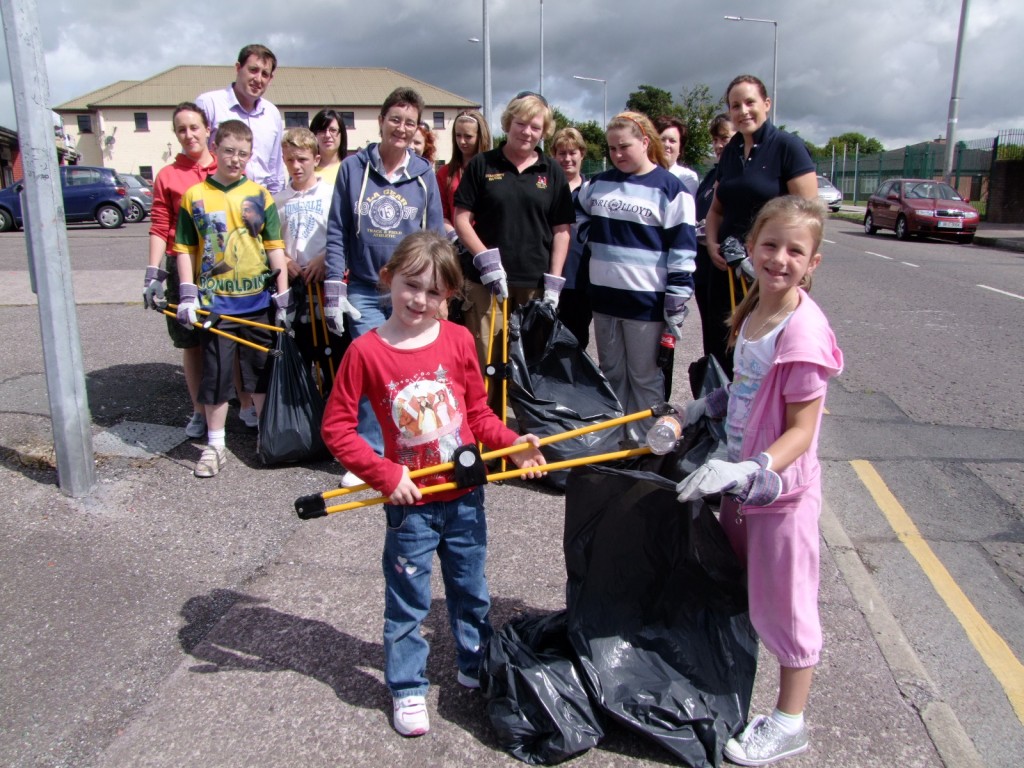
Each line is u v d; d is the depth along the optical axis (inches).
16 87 138.4
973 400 238.5
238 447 185.6
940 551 150.8
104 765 91.7
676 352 281.1
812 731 97.0
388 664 96.9
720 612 96.0
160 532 144.4
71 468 152.3
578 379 176.2
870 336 323.0
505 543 141.6
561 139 208.1
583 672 93.7
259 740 95.3
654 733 90.4
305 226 191.0
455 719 99.1
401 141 167.0
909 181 795.4
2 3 136.5
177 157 182.2
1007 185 937.5
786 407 85.4
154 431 190.2
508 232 171.2
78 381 151.2
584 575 97.2
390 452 98.7
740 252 161.9
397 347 96.4
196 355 183.5
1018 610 132.2
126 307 331.3
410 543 96.2
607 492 94.0
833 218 1093.8
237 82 209.8
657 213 167.8
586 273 192.2
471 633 103.1
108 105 2095.2
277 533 145.5
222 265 170.7
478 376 103.2
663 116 232.7
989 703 109.1
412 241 93.9
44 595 124.3
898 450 199.3
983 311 376.8
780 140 163.0
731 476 79.2
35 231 143.2
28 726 98.0
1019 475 184.2
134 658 110.7
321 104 2207.2
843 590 129.7
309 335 193.0
